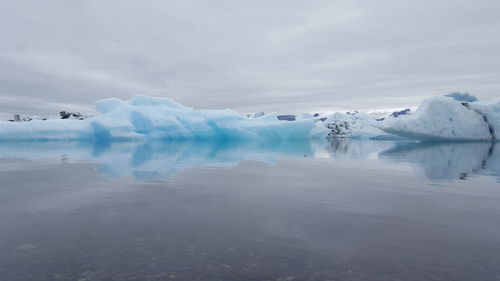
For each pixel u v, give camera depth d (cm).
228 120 3231
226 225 331
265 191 518
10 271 223
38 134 2386
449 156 1301
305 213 380
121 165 900
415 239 290
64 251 259
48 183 583
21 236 294
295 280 212
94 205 413
